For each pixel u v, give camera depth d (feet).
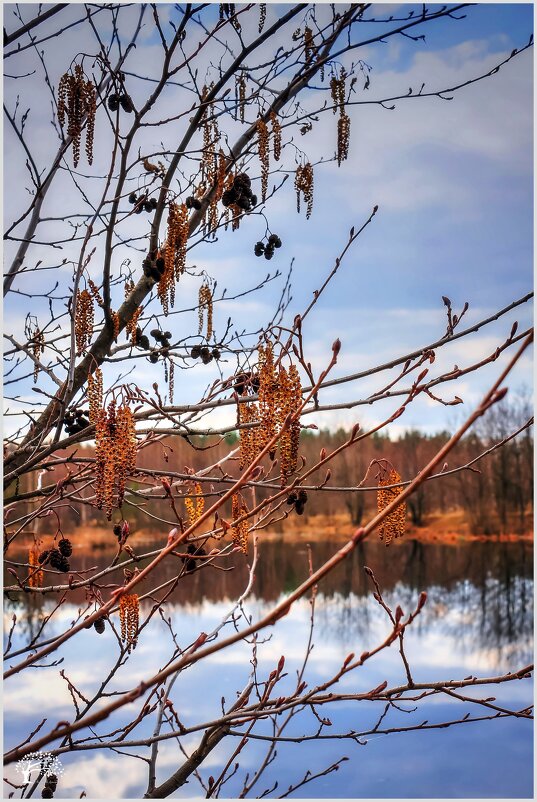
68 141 10.73
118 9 10.39
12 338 10.46
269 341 6.88
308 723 32.96
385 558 103.30
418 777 27.71
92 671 33.50
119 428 7.89
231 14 11.48
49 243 10.98
